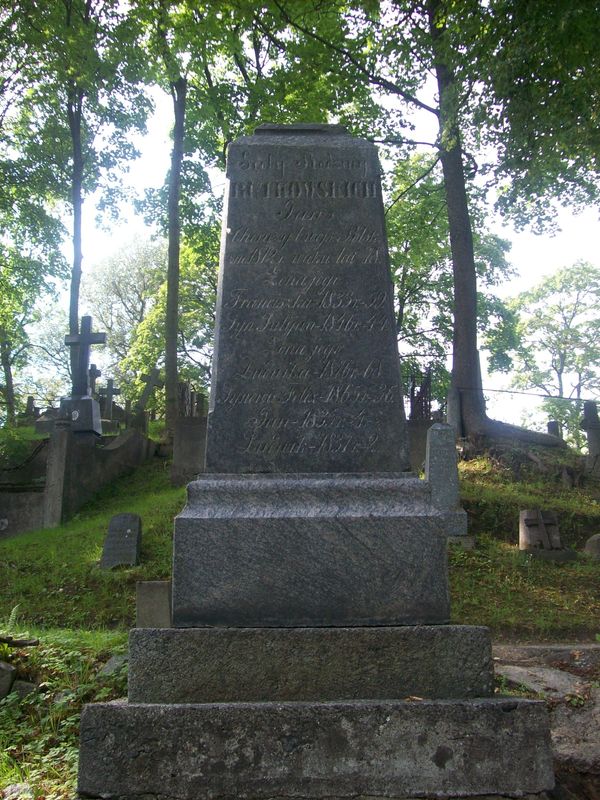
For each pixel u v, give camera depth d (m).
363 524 4.30
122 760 3.62
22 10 22.42
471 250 20.95
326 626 4.18
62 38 22.08
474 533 14.32
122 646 6.81
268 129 5.38
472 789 3.61
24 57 24.72
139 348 37.66
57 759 5.01
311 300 4.91
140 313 47.94
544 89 11.67
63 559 13.16
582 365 44.69
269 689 3.95
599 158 12.59
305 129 5.38
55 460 17.34
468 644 4.01
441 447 14.24
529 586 11.57
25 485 18.42
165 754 3.62
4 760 4.86
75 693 5.95
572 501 16.38
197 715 3.67
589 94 11.52
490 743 3.66
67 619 10.40
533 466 18.09
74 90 25.30
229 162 5.16
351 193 5.11
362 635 4.01
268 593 4.22
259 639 4.00
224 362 4.81
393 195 27.66
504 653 8.15
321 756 3.63
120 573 12.02
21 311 34.50
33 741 5.36
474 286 20.72
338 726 3.66
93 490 19.03
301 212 5.06
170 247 25.56
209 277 37.38
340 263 4.97
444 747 3.65
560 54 10.96
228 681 3.96
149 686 3.97
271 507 4.38
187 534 4.27
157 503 16.81
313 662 3.98
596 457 18.92
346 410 4.75
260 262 4.96
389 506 4.40
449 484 14.07
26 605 10.95
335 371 4.81
